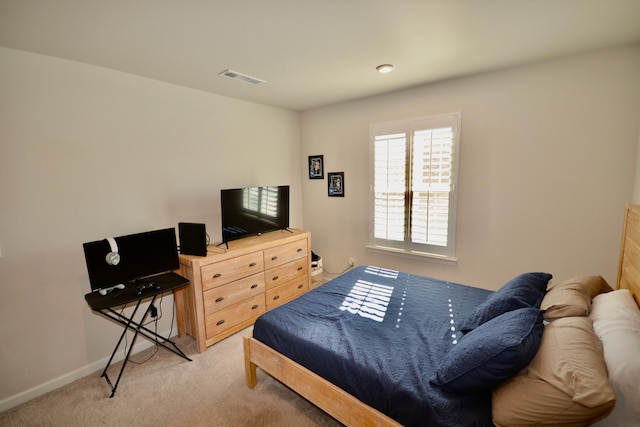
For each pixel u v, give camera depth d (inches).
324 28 69.2
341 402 57.6
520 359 43.3
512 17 65.8
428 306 79.7
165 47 77.3
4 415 74.8
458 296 85.7
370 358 57.9
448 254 119.6
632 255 63.4
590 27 71.3
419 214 124.0
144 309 102.7
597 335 49.0
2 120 74.4
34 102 78.8
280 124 150.6
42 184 81.0
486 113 105.0
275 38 73.6
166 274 99.1
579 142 91.4
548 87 93.9
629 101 83.7
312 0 57.4
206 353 99.2
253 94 123.6
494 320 55.2
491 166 106.4
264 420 71.3
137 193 100.3
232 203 115.0
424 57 88.1
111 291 85.6
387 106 127.6
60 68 82.7
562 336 46.7
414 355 58.6
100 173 91.5
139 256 88.4
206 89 115.3
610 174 88.3
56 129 82.7
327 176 152.9
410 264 131.3
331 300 85.0
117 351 96.5
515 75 98.5
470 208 112.7
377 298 85.4
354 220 146.6
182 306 109.0
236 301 108.1
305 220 164.6
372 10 61.7
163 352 100.3
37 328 81.6
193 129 114.9
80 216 88.1
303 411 73.9
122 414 74.1
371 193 137.6
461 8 61.7
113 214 95.0
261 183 143.0
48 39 71.1
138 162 99.9
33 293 80.7
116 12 60.1
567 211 95.5
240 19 64.1
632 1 59.7
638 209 63.7
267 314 78.7
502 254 108.2
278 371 70.7
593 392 35.3
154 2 56.8
